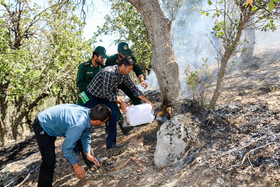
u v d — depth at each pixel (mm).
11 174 3553
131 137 3484
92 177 2756
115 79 2912
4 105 10930
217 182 2035
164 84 3389
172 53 3359
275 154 2082
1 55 7949
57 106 2453
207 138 2668
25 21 8719
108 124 3141
